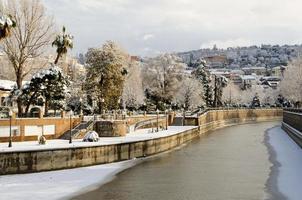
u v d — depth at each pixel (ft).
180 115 336.08
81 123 190.70
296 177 143.43
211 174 149.38
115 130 198.29
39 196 113.91
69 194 117.19
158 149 203.41
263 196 116.57
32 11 195.31
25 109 205.67
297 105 429.79
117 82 263.29
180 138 246.88
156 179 139.64
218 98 538.47
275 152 211.41
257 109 539.29
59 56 206.80
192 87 420.77
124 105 321.73
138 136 204.44
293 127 287.89
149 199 112.78
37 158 140.05
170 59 384.06
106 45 263.08
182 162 176.86
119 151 169.58
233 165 169.68
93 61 258.37
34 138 171.42
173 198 114.11
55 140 173.99
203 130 343.26
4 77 246.68
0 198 110.73
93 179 136.46
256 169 160.04
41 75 191.31
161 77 375.25
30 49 195.62
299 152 210.79
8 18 160.66
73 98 260.42
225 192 121.39
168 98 377.71
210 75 520.83
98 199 112.37
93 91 259.39
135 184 131.54
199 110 373.40
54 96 199.31
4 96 234.38
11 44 191.01
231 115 467.11
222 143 256.52
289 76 421.18
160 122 279.69
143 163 172.45
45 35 200.64
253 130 369.09
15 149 137.08
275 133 332.19
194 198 114.21
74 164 149.69
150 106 360.07
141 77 387.55
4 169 135.13
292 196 116.47
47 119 176.14
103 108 261.65
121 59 265.95
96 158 158.20
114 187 126.82
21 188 121.39
